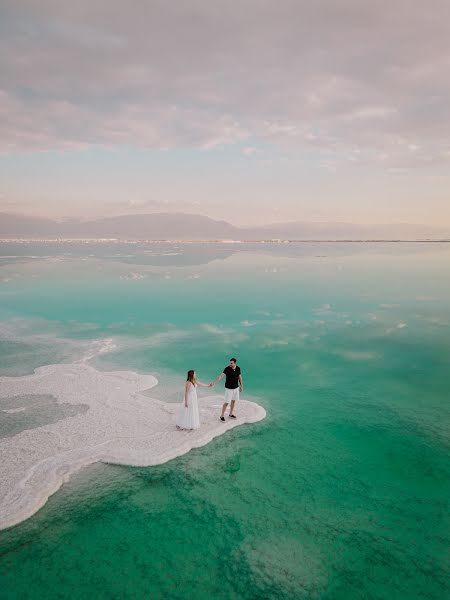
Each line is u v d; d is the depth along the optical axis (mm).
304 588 5684
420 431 10484
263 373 15242
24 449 9070
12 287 39375
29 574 5859
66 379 13727
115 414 10938
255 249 145750
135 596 5496
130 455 8820
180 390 13039
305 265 69438
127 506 7391
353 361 16812
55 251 117250
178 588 5652
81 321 24812
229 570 5980
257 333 21797
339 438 10047
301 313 27641
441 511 7340
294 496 7730
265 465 8773
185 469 8570
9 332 21641
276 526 6922
